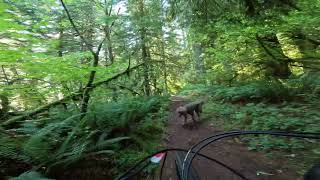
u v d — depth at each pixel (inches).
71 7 435.5
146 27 561.6
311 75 382.3
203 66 691.4
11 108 289.3
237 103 367.2
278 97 344.5
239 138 230.5
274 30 351.6
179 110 287.6
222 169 174.9
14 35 223.8
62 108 302.5
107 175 197.9
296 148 198.1
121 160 203.6
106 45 489.7
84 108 275.6
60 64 227.0
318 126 230.2
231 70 501.7
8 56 205.0
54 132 210.7
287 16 328.2
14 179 149.2
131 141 240.2
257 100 360.8
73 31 464.1
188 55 822.5
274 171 169.3
